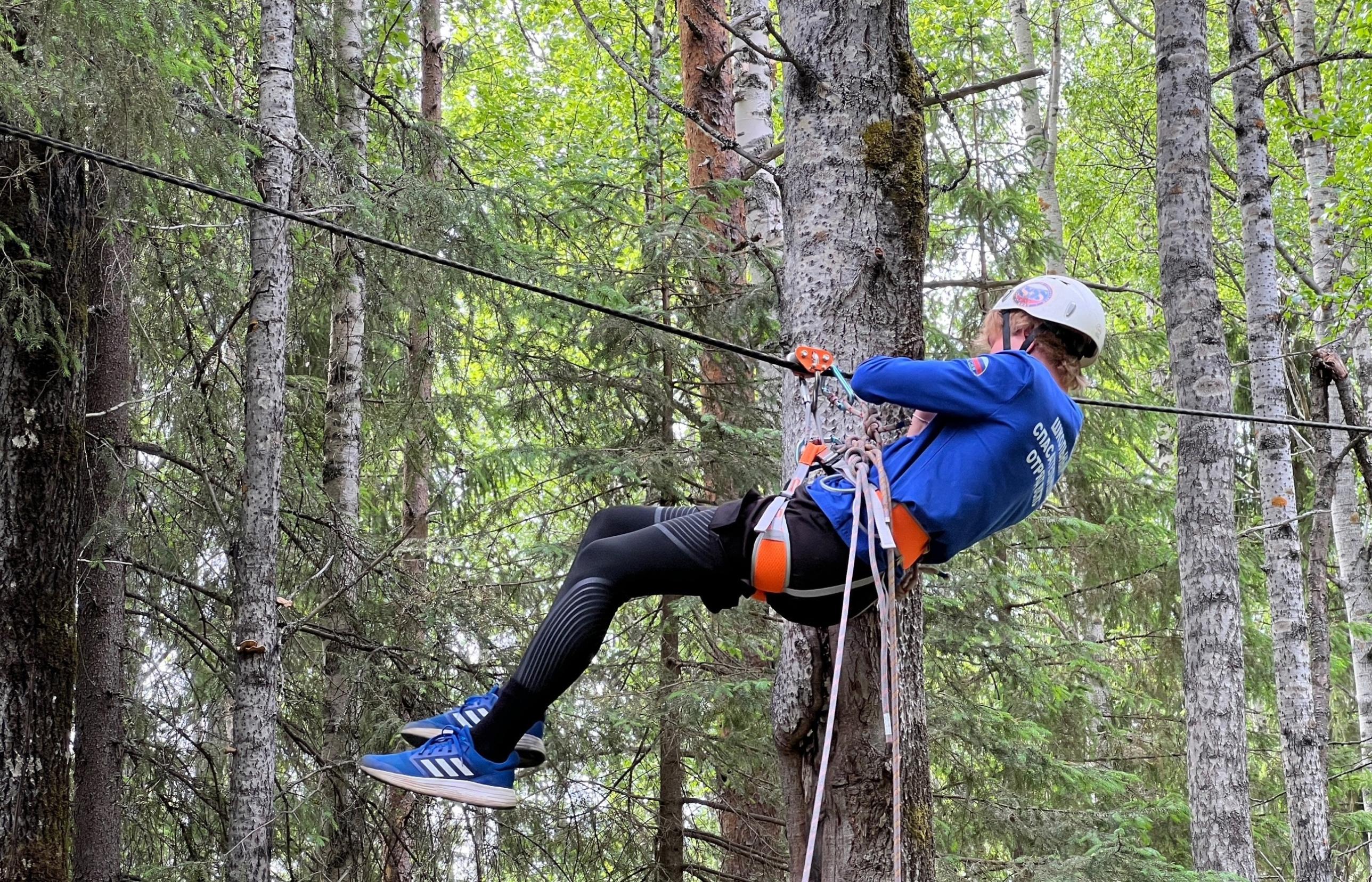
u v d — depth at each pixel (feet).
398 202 27.63
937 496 10.17
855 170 12.76
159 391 25.62
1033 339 10.98
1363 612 46.34
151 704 28.17
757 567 10.24
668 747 30.07
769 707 28.63
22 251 20.98
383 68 39.75
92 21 18.69
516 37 63.31
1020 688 35.40
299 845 28.19
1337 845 45.11
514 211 29.91
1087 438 39.40
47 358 21.44
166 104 19.75
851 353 12.42
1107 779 31.30
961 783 31.53
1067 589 42.11
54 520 21.38
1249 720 57.16
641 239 30.86
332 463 32.96
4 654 20.59
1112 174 65.36
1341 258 45.73
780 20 13.57
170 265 27.53
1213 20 63.41
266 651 21.81
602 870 30.30
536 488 32.73
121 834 26.14
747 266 32.99
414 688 28.17
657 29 43.70
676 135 39.19
